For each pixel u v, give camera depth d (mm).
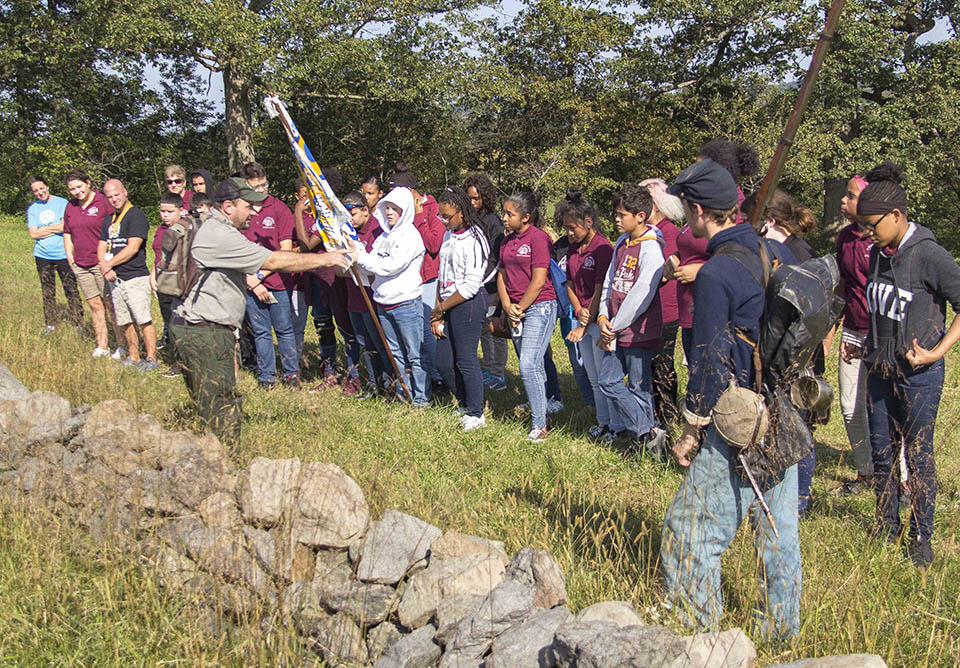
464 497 4492
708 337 2828
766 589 3008
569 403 6941
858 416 4766
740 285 2816
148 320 7449
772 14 26469
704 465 2959
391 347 6426
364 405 6445
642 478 4902
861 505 4648
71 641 3092
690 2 26688
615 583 3404
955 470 4953
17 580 3395
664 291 5422
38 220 8625
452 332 5930
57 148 29672
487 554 3135
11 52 27859
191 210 6871
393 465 4910
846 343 4758
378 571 3145
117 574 3363
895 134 24516
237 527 3350
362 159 31141
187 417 5020
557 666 2537
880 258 3947
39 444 4105
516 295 5785
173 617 3189
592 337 5664
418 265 6203
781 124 23719
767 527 2982
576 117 28078
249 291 6805
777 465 2803
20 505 3912
